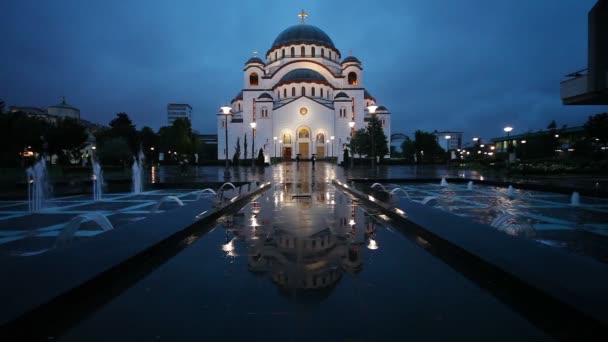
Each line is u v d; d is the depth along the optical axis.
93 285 2.81
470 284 2.99
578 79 10.53
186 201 11.11
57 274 2.85
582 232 6.07
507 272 2.88
